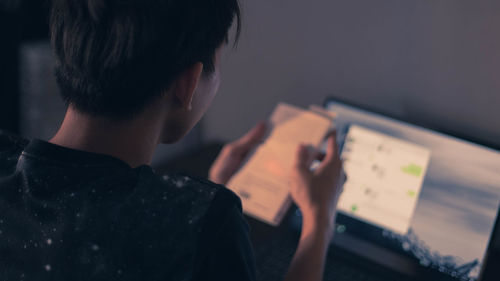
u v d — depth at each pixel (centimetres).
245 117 135
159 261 41
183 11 43
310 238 68
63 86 47
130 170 45
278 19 119
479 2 96
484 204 96
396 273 99
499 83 99
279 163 102
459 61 102
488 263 106
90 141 46
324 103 112
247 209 99
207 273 42
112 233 41
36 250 42
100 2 42
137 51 43
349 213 106
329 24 113
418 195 101
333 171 81
